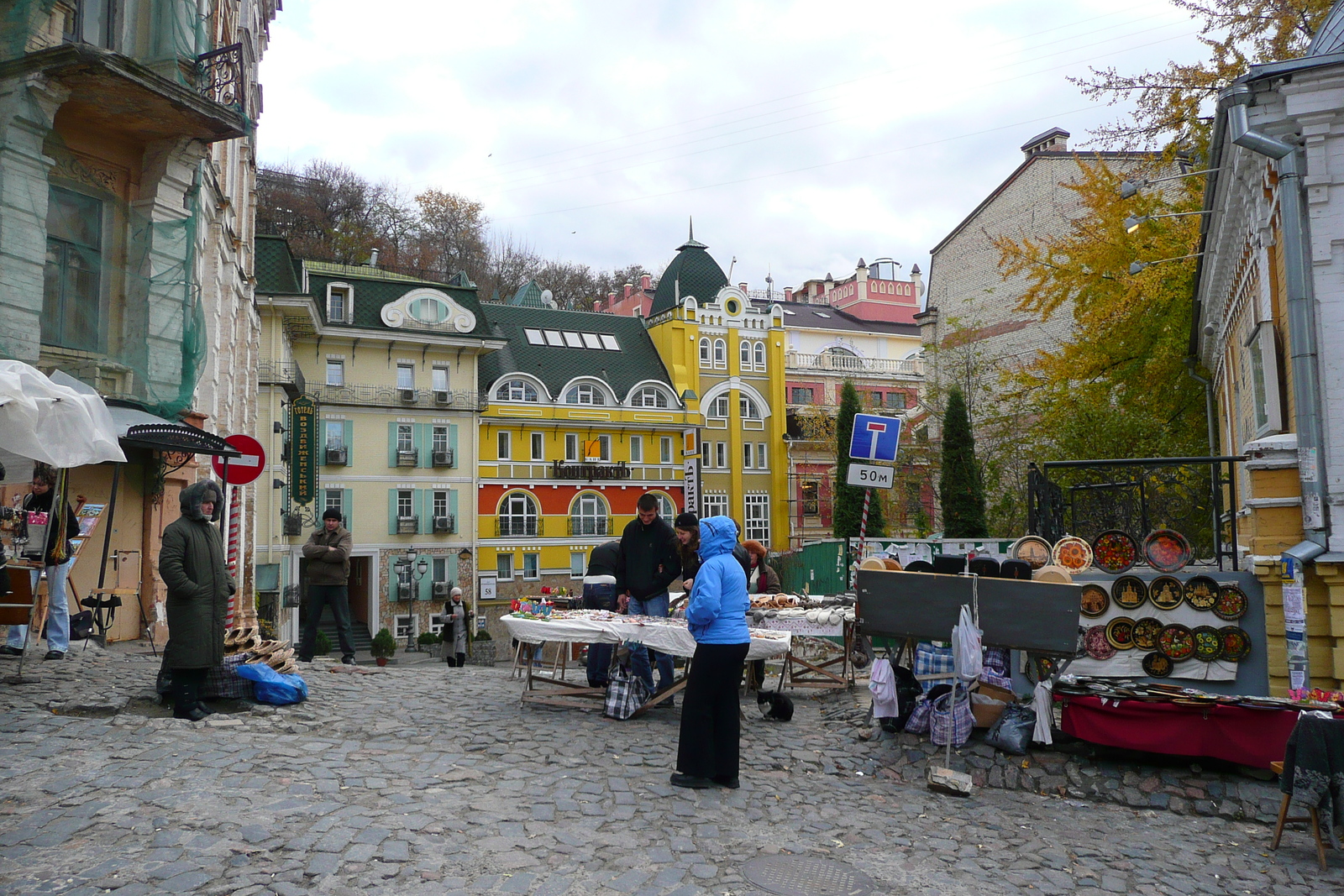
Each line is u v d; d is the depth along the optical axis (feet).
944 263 147.13
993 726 25.96
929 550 57.93
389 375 147.33
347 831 17.58
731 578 23.18
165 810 17.99
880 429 40.81
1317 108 29.60
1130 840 21.03
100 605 38.52
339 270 155.63
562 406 160.25
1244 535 38.68
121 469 45.06
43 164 40.60
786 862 18.16
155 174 45.85
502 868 16.58
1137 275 69.67
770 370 185.57
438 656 115.03
